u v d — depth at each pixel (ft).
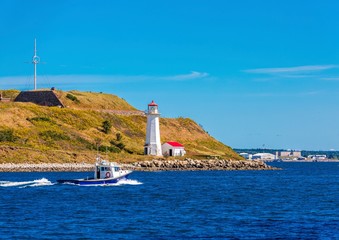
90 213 248.93
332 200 310.45
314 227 212.84
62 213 248.32
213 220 230.07
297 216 242.99
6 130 625.82
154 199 308.40
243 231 204.64
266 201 303.68
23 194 329.52
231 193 351.87
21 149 580.30
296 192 363.97
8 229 206.18
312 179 543.39
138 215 243.19
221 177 532.73
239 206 278.87
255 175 597.11
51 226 212.84
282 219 233.35
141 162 628.69
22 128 648.38
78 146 639.35
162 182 441.68
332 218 236.63
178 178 501.15
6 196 318.45
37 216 238.68
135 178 490.90
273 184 447.01
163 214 247.09
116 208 266.77
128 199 306.96
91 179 389.60
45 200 298.97
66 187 374.43
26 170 547.08
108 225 215.92
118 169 403.13
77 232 201.26
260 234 199.00
